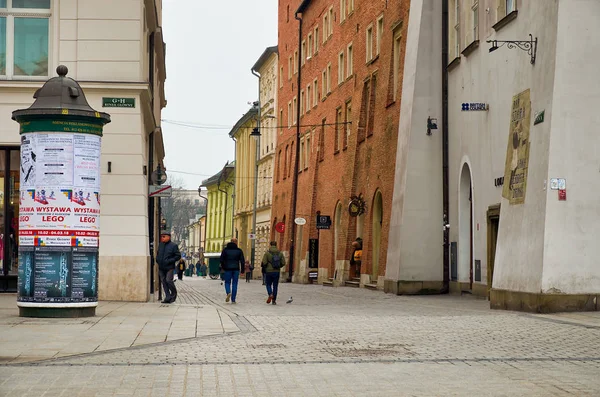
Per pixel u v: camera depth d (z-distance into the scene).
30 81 24.36
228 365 10.91
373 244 41.16
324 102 56.56
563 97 20.20
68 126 17.59
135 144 24.64
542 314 19.70
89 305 17.88
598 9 20.36
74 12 24.73
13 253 24.30
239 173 96.44
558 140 20.19
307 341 13.91
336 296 33.12
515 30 25.00
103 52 24.69
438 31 33.69
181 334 14.84
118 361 11.23
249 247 87.94
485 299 28.12
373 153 41.62
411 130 33.53
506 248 22.59
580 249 20.12
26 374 10.06
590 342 13.57
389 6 39.72
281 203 70.62
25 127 17.72
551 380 9.62
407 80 34.75
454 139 32.22
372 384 9.41
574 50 20.28
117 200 24.55
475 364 10.98
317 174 58.09
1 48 24.69
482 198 28.34
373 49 43.62
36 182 17.55
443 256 33.31
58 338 13.89
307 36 63.28
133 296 24.48
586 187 20.22
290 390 9.05
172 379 9.76
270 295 26.92
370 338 14.40
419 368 10.64
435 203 33.59
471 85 29.75
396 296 32.62
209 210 122.75
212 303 27.14
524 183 21.75
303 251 61.03
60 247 17.52
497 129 26.59
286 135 69.88
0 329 15.29
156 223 38.38
